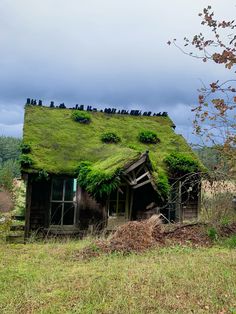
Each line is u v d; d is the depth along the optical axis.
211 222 12.34
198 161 16.31
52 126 16.66
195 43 5.91
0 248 10.54
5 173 35.16
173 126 19.88
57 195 14.62
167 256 9.29
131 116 19.73
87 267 8.27
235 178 9.48
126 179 13.62
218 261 8.59
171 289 6.55
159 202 14.78
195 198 16.52
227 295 6.32
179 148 17.67
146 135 17.55
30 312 5.73
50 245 11.05
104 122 18.31
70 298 6.23
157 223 11.34
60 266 8.45
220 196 12.62
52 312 5.66
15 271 7.90
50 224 14.34
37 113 17.34
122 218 14.59
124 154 14.23
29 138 15.31
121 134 17.61
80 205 14.54
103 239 10.62
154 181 14.07
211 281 7.00
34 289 6.72
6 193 29.06
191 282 6.93
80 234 14.25
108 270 7.88
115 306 5.80
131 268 8.02
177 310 5.66
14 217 18.89
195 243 11.08
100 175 13.20
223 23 5.73
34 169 13.81
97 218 14.58
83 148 15.73
